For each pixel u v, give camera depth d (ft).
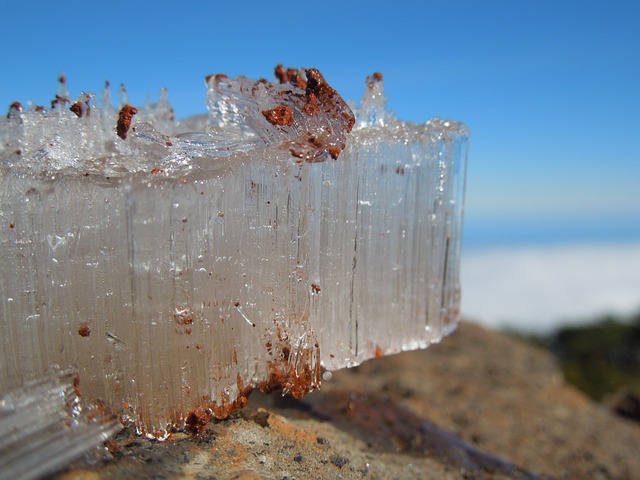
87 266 0.25
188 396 0.25
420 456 0.36
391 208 0.30
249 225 0.26
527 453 0.46
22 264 0.25
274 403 0.37
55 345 0.25
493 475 0.36
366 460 0.31
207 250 0.25
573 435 0.53
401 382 0.56
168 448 0.24
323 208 0.28
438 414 0.50
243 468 0.24
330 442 0.30
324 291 0.28
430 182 0.31
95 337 0.25
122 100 0.32
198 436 0.26
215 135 0.29
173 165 0.25
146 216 0.24
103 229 0.24
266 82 0.30
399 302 0.31
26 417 0.21
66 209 0.24
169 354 0.25
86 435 0.22
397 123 0.31
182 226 0.25
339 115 0.27
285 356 0.27
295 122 0.27
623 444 0.53
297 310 0.27
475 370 0.68
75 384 0.24
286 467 0.26
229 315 0.26
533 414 0.56
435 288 0.32
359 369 0.58
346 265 0.29
